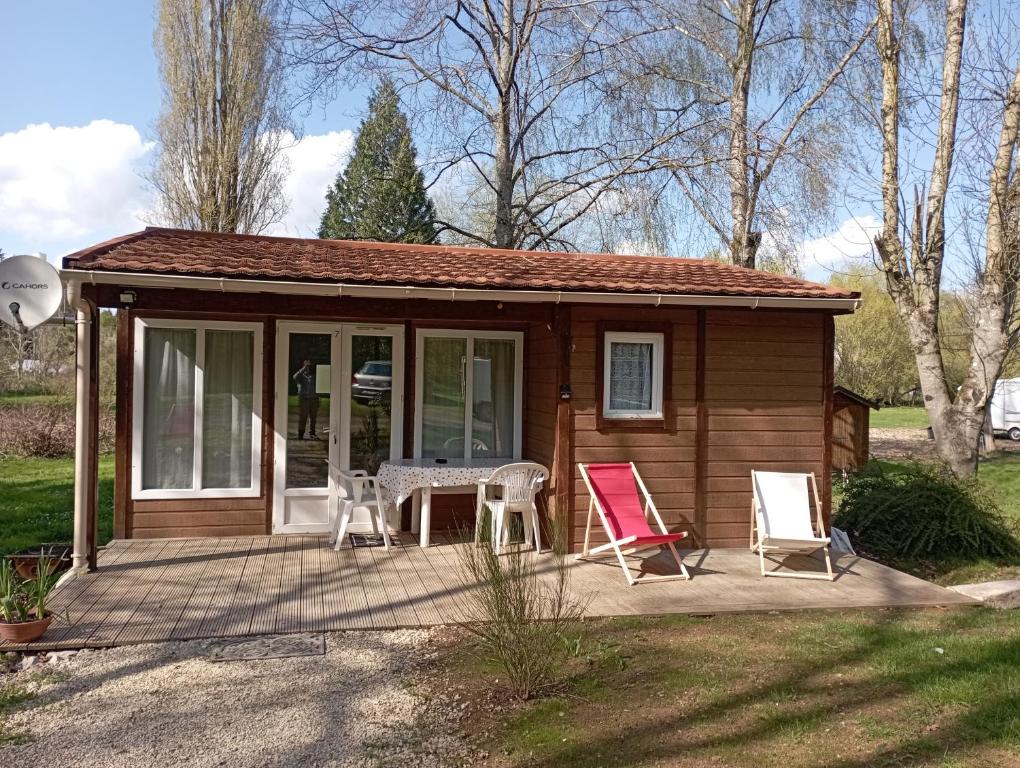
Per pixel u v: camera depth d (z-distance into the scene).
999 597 6.79
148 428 8.40
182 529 8.45
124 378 8.29
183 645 5.32
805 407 8.62
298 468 8.80
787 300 8.02
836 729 4.11
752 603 6.53
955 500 9.08
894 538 9.14
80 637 5.33
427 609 6.11
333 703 4.42
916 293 12.22
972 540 8.77
